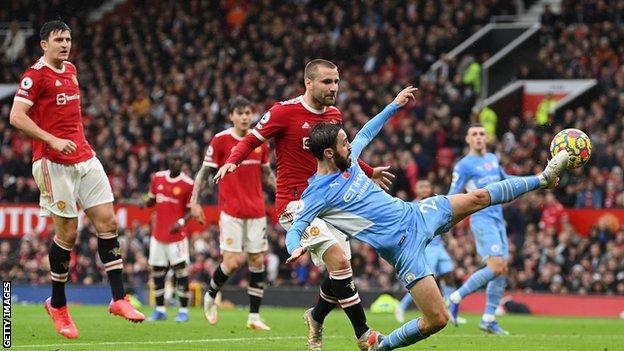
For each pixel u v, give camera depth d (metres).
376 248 17.28
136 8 73.19
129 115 62.88
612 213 46.97
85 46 70.12
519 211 47.28
